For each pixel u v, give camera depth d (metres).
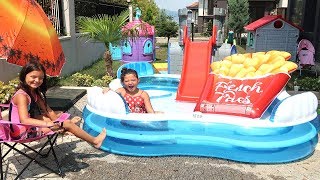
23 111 3.88
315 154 4.93
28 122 3.82
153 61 13.70
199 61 7.78
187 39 8.27
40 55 4.90
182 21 8.94
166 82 8.77
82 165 4.50
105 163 4.58
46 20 5.17
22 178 4.13
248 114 5.20
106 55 10.33
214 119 4.98
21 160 4.63
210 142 4.87
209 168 4.44
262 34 12.72
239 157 4.66
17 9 4.82
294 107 4.79
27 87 4.05
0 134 3.78
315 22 13.34
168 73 9.34
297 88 8.81
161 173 4.30
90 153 4.90
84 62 13.19
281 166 4.54
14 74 8.29
